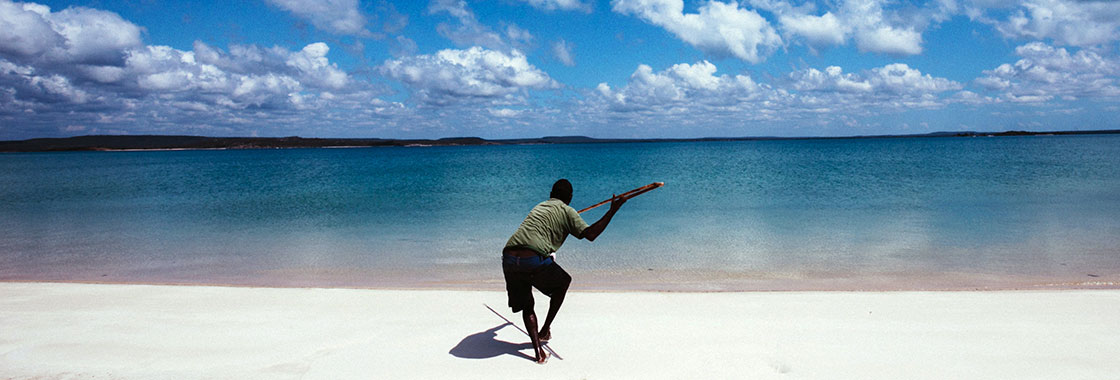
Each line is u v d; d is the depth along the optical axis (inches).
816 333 181.3
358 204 693.3
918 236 396.8
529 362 159.6
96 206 696.4
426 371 153.4
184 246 399.5
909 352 163.9
